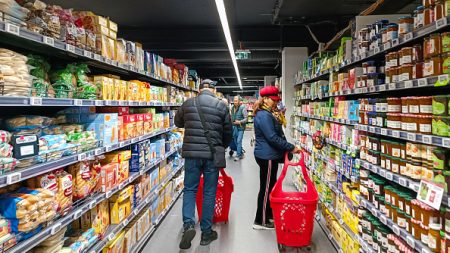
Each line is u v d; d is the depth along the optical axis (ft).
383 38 7.48
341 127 10.81
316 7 20.56
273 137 11.14
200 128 10.73
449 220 5.02
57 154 6.11
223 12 16.05
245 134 64.80
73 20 6.94
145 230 11.21
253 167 26.22
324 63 13.79
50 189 5.91
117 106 9.64
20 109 7.93
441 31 5.90
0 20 4.62
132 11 23.45
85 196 7.22
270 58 37.22
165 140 15.26
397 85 6.61
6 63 5.02
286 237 10.08
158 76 14.21
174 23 26.81
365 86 8.61
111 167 8.39
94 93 7.87
